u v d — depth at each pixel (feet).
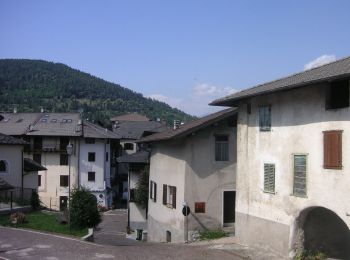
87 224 86.12
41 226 84.23
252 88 72.54
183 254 64.85
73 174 196.13
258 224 67.72
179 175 88.63
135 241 104.32
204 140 86.94
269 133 65.31
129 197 140.26
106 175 206.18
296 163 58.80
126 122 282.97
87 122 212.23
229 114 85.20
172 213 92.22
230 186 87.86
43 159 196.24
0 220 86.79
